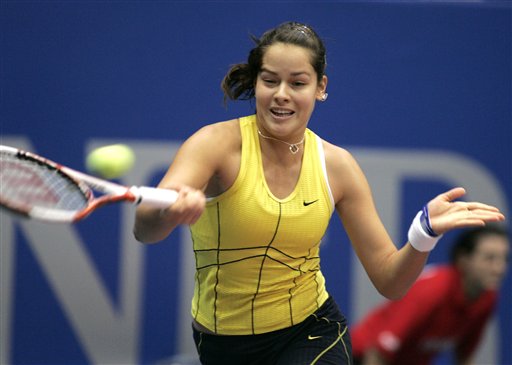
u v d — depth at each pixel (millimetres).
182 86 22016
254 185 11727
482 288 18328
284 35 11695
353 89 22422
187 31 22016
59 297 21891
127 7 21922
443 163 22656
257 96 11797
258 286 12219
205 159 11547
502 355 22953
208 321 12688
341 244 22375
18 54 21734
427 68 22609
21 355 21859
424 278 18375
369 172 22453
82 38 21844
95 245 21938
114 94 21906
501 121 22797
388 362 18484
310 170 12008
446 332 18625
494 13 22703
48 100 21797
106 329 21984
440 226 11531
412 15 22531
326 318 12875
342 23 22375
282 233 11875
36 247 21812
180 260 22094
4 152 10734
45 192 10727
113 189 10484
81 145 21859
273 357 12742
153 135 21953
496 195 22781
